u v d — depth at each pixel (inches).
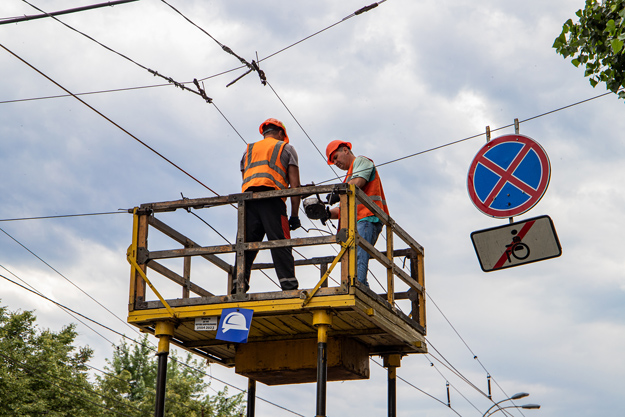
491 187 343.3
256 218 344.2
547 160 335.9
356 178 371.6
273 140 358.6
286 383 402.6
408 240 391.2
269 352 374.3
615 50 290.2
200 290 386.0
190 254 337.4
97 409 1245.7
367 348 394.9
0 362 1117.1
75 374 1229.7
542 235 322.0
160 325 336.2
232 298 326.6
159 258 341.1
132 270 341.4
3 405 1083.9
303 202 345.4
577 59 322.7
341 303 314.2
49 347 1184.2
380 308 339.6
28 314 1203.2
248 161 354.9
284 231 343.3
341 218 323.9
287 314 330.3
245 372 375.2
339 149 398.6
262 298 323.3
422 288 400.8
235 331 320.5
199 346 383.6
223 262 398.6
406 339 369.1
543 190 333.4
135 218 346.9
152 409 1408.7
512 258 324.8
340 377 389.4
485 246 329.1
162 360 334.3
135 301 339.0
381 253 351.9
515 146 342.3
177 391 1435.8
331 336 366.6
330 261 393.7
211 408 1413.6
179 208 344.5
